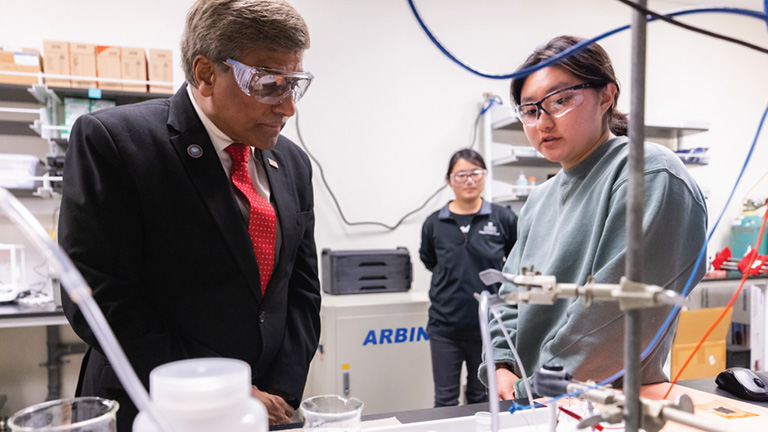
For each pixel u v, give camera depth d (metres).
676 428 0.72
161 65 2.41
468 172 2.51
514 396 0.99
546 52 1.04
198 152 1.00
